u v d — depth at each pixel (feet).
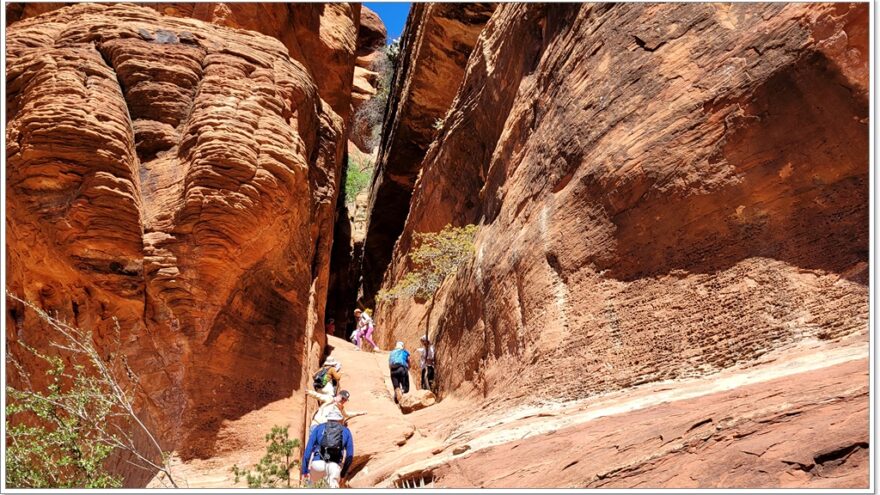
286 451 21.62
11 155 26.00
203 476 25.86
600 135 27.07
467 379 33.09
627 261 24.59
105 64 29.55
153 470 25.82
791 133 21.02
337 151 41.42
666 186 23.59
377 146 96.32
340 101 61.31
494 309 31.42
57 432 20.97
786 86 21.07
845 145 19.97
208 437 26.71
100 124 26.68
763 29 22.21
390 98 80.79
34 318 27.37
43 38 29.96
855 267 18.97
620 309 24.02
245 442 27.32
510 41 41.09
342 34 61.05
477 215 44.96
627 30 27.89
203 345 27.25
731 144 22.21
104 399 22.30
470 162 47.88
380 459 27.09
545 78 33.94
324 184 38.19
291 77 33.24
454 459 21.49
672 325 22.18
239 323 29.04
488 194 39.65
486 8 59.52
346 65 61.11
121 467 26.40
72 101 26.66
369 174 90.89
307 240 33.63
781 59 21.22
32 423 26.58
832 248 19.67
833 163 20.17
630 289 24.11
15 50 28.78
